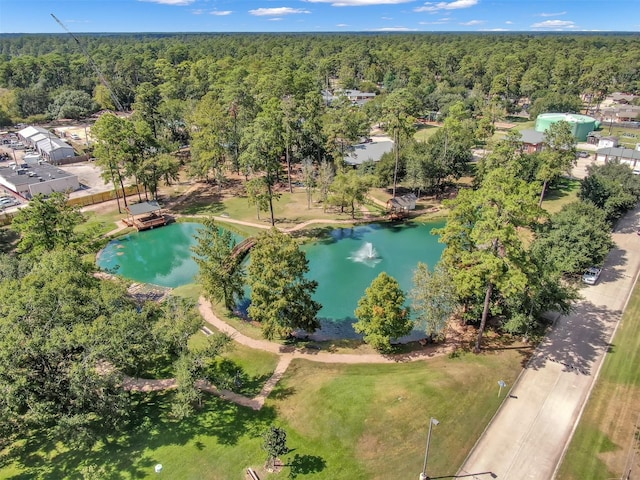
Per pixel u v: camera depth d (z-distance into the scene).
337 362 45.66
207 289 52.03
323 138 107.00
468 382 41.66
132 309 40.34
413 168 89.88
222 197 98.81
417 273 47.53
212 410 39.34
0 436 33.06
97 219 88.19
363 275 66.94
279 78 137.50
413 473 32.91
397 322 45.31
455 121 95.06
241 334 50.69
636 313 52.31
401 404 38.81
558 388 41.00
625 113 159.62
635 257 66.25
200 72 186.50
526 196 38.91
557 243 60.00
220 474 33.25
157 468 33.06
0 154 127.06
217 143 100.19
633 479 32.09
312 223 84.25
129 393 41.28
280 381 42.94
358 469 33.47
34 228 56.47
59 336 32.81
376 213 88.31
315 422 37.66
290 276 46.38
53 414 33.59
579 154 120.00
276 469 33.56
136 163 89.56
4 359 30.77
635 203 81.19
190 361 36.94
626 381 41.66
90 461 34.19
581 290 57.28
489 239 39.69
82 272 44.25
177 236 82.88
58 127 164.88
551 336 48.59
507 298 45.88
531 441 35.50
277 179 107.44
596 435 35.88
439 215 86.75
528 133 127.06
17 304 34.19
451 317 52.66
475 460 33.91
